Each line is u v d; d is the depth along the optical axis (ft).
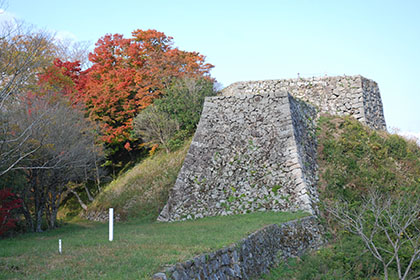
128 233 47.55
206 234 42.96
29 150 59.36
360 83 92.53
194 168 72.49
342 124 86.38
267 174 67.92
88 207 96.89
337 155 76.89
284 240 50.21
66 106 75.46
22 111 58.75
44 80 77.92
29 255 33.68
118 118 108.37
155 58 114.93
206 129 75.92
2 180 58.34
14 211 61.82
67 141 66.18
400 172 77.00
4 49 42.29
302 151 71.61
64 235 51.21
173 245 36.45
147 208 78.74
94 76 120.67
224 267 34.40
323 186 70.03
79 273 27.17
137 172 96.84
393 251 48.21
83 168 86.22
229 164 71.05
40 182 65.72
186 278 28.37
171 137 100.01
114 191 94.17
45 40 47.16
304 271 44.14
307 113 83.71
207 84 104.22
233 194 67.82
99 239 42.19
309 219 59.26
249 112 74.84
